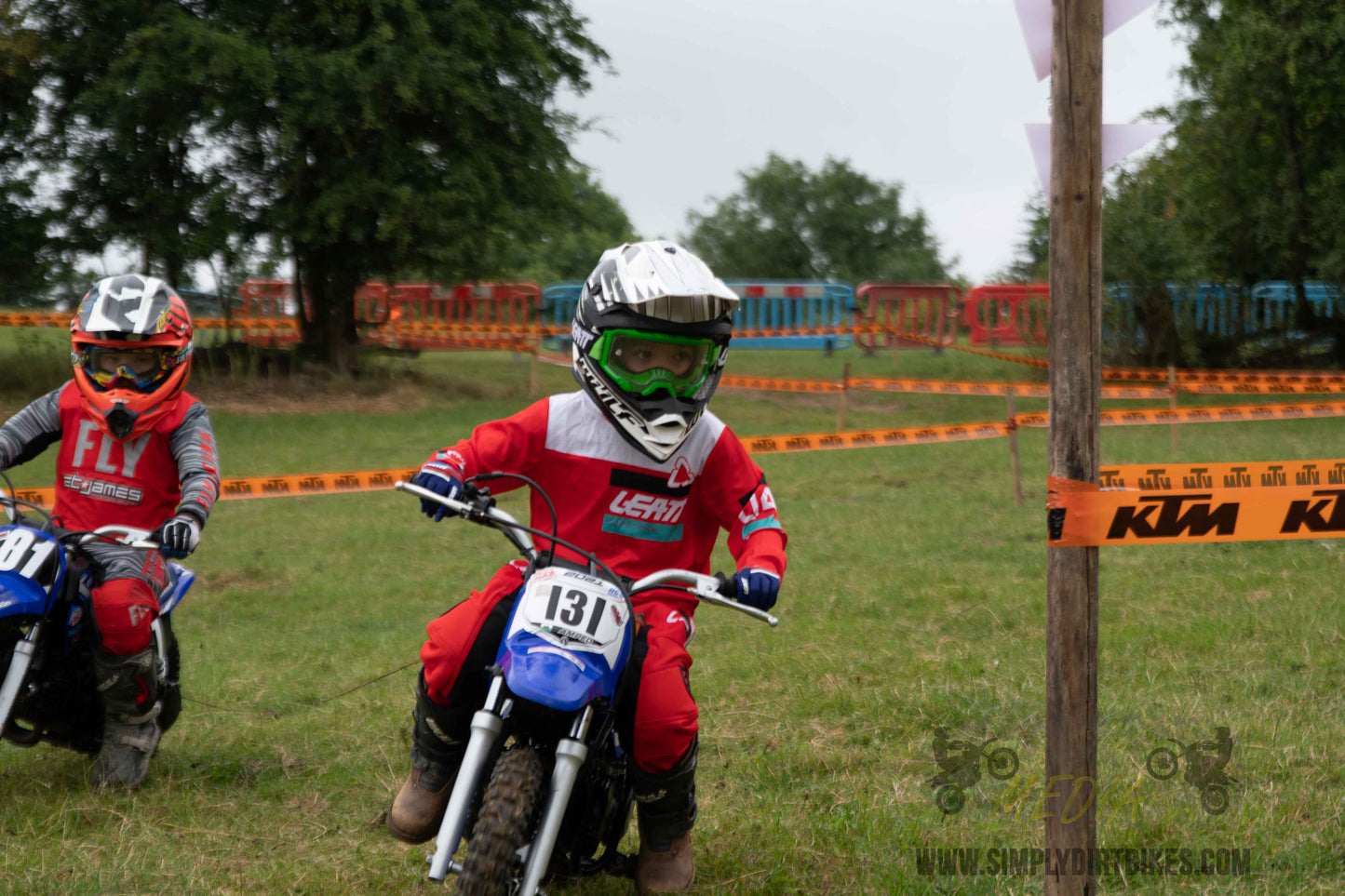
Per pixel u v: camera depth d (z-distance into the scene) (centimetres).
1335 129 2056
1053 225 329
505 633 339
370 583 974
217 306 2636
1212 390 1766
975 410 2111
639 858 387
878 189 4244
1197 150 2170
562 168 2262
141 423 493
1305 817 434
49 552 463
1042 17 326
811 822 450
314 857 438
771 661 683
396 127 2062
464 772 322
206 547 1112
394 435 1791
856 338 2697
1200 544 943
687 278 362
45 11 1995
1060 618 335
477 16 2045
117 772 501
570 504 382
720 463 385
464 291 2767
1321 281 2203
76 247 2041
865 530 1105
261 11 2009
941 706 576
